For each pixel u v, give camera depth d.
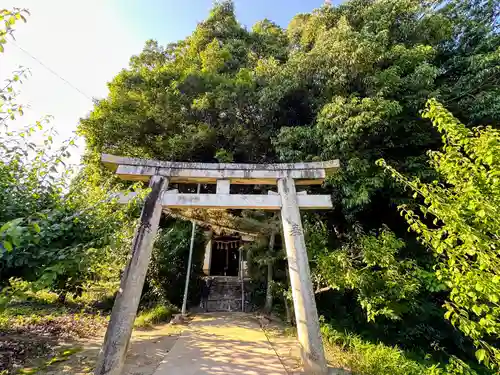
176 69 8.84
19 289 2.04
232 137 7.61
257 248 7.70
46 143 2.64
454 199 2.21
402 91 5.70
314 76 6.31
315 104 6.47
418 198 5.59
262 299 7.68
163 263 7.36
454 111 6.04
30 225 1.95
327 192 6.16
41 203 2.55
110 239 2.60
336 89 5.88
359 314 5.75
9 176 2.38
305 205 3.95
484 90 5.89
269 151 7.70
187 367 3.30
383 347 4.29
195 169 3.99
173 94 7.79
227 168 4.05
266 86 7.18
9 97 2.33
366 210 6.41
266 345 4.30
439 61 7.31
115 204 3.17
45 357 3.37
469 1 7.55
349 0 7.62
